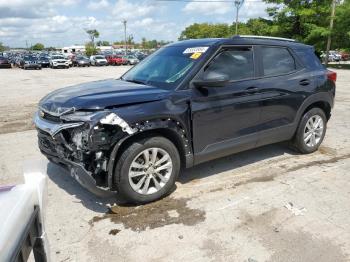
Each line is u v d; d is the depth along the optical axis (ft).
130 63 163.32
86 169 10.97
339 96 38.68
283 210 11.91
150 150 11.84
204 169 15.67
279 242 10.06
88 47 316.19
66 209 12.00
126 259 9.35
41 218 4.91
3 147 19.33
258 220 11.26
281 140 16.63
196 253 9.57
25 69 118.93
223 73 13.71
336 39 116.06
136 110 11.20
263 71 15.10
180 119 12.23
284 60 16.19
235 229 10.74
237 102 13.91
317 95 17.07
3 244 3.70
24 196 4.52
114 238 10.31
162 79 13.51
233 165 16.19
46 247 5.15
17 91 46.55
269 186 13.87
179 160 12.71
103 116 10.56
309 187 13.76
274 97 15.28
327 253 9.55
